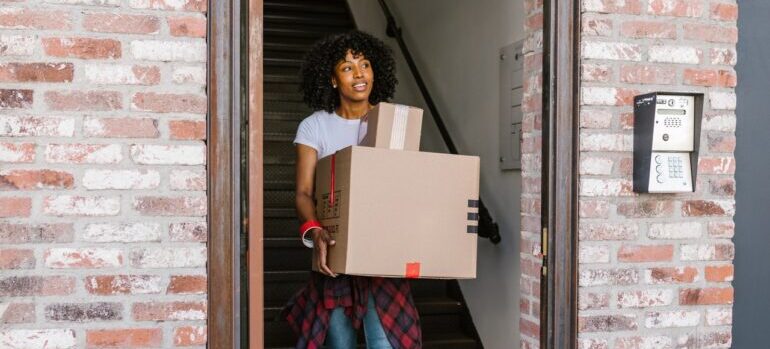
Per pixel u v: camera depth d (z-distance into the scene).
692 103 2.65
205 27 2.30
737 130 2.98
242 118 2.34
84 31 2.23
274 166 4.53
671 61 2.72
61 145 2.22
